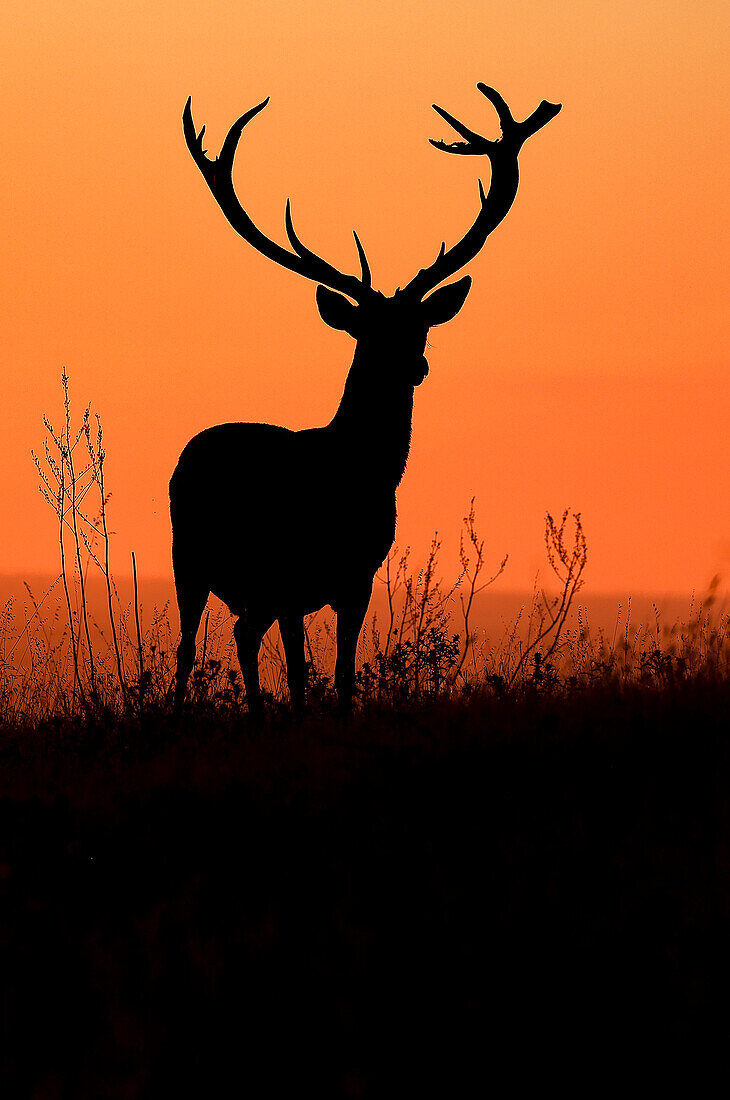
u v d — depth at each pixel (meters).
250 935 17.20
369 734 27.19
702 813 22.19
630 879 19.09
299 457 33.97
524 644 34.50
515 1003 15.72
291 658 33.94
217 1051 14.81
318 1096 14.12
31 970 16.83
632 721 27.61
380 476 33.44
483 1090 14.21
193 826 22.31
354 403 33.62
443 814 22.59
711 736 26.75
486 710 28.86
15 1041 15.18
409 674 31.58
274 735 28.14
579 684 31.20
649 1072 14.45
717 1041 14.85
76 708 31.80
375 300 34.00
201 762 25.66
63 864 20.75
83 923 18.34
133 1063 14.41
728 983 16.05
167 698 31.02
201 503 35.34
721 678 31.06
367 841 21.19
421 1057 14.74
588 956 16.77
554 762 25.39
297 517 33.69
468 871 19.66
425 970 16.50
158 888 19.78
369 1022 15.30
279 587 33.94
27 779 25.27
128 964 16.67
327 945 17.16
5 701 33.81
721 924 17.50
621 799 23.19
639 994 15.91
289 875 19.98
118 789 24.28
